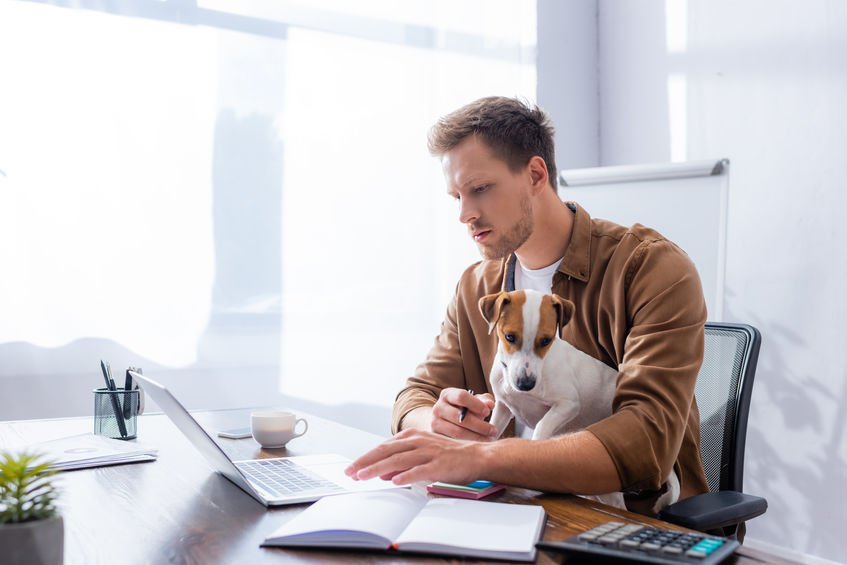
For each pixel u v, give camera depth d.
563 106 3.00
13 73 2.17
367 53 2.71
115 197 2.31
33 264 2.20
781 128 2.32
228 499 0.87
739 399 1.24
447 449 0.88
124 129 2.32
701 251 2.13
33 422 1.46
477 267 1.40
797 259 2.26
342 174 2.68
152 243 2.37
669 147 2.73
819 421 2.19
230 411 1.62
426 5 2.81
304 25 2.61
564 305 1.05
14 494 0.54
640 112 2.87
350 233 2.69
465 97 2.88
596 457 0.89
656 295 1.10
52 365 2.23
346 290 2.69
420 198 2.81
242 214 2.51
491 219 1.15
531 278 1.29
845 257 2.13
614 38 3.00
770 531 2.32
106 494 0.89
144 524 0.77
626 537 0.66
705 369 1.31
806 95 2.24
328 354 2.66
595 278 1.20
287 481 0.95
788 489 2.27
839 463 2.14
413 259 2.80
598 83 3.08
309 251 2.63
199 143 2.44
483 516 0.74
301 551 0.68
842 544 2.13
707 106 2.57
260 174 2.54
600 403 1.07
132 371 1.12
